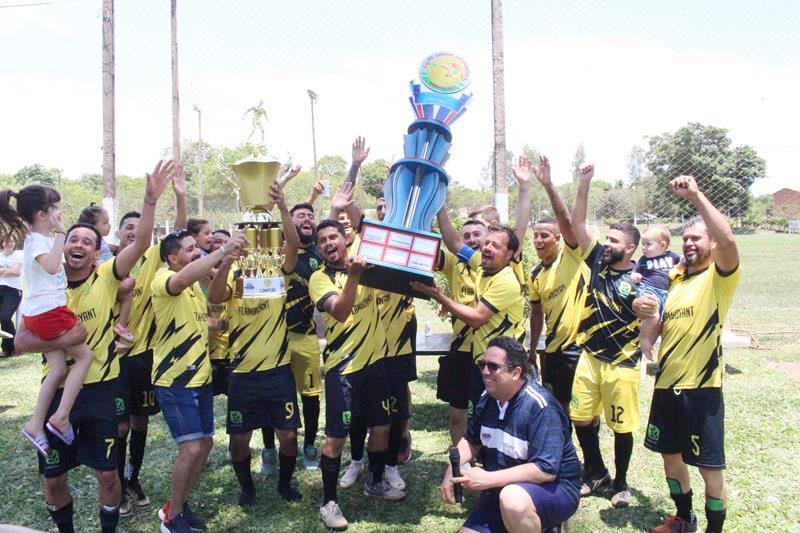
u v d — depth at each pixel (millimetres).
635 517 4289
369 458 4574
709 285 3666
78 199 26172
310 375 5148
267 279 4168
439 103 4180
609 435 5934
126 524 4371
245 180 4145
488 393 3385
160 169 3850
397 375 4684
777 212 48812
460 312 4148
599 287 4441
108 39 10797
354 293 3885
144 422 4641
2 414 6883
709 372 3674
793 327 10500
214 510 4504
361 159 4988
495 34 8602
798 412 6176
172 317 4008
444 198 4164
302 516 4391
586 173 4531
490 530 3270
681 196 3512
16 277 9445
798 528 4020
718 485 3689
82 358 3635
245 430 4418
